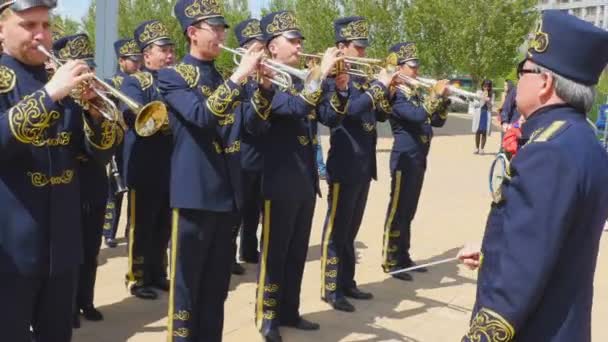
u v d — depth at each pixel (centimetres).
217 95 325
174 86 337
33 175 262
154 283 508
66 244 273
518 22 2769
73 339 409
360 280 554
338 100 421
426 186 1052
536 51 204
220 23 345
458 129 2362
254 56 338
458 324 462
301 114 381
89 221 423
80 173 406
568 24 196
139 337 418
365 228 734
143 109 293
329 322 455
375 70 507
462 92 532
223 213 347
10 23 258
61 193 272
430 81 531
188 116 324
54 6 265
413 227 753
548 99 203
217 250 357
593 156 192
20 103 248
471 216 825
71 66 257
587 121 202
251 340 417
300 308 480
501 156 211
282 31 415
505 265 189
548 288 194
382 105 503
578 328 194
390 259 565
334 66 413
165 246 506
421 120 530
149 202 482
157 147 474
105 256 589
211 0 346
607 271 598
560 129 194
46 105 248
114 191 604
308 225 427
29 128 246
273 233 409
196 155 338
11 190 258
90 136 285
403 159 550
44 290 276
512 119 977
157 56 494
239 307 478
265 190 404
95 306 469
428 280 561
